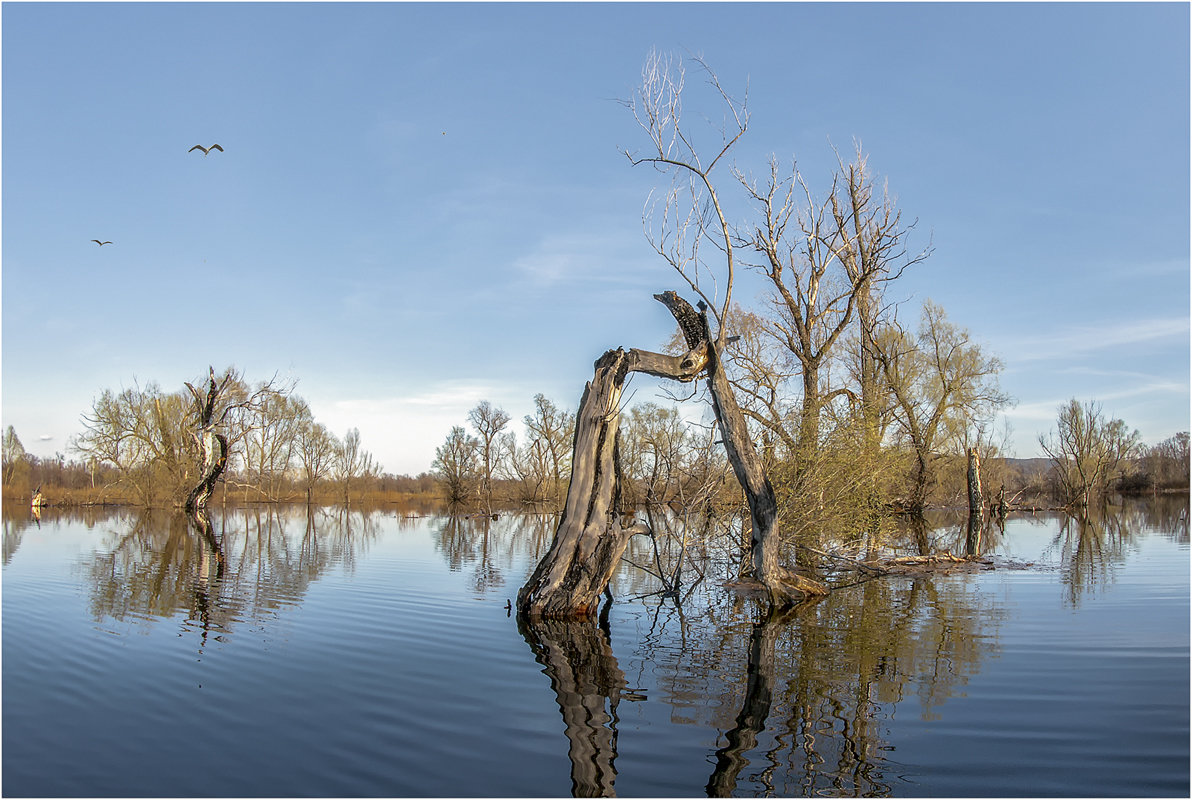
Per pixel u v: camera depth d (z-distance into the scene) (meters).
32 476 77.69
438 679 9.66
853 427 20.83
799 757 6.96
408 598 16.08
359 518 50.34
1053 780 6.43
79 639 11.79
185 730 7.67
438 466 71.50
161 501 57.47
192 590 16.84
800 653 11.21
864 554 22.91
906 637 12.28
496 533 36.72
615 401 15.18
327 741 7.34
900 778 6.47
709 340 15.70
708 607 15.74
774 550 15.84
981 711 8.30
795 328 26.20
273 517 50.19
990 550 26.88
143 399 57.06
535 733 7.62
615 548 14.80
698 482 20.33
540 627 13.27
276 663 10.38
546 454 66.56
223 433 47.59
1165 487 84.25
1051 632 12.51
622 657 10.98
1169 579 18.84
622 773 6.57
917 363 39.06
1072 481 60.06
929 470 38.81
